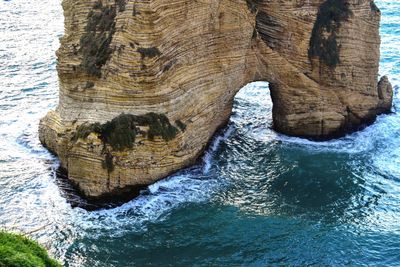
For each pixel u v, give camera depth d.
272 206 37.28
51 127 41.34
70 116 39.03
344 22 45.69
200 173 40.81
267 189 39.25
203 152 42.88
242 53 43.84
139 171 37.16
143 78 36.19
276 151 44.75
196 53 39.69
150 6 35.12
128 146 36.16
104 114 37.34
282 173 41.38
